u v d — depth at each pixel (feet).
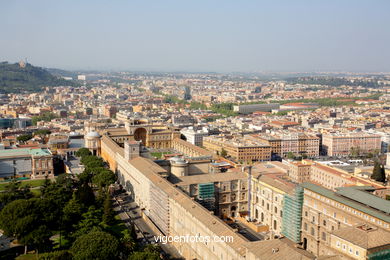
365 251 638.12
